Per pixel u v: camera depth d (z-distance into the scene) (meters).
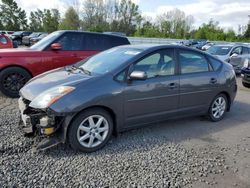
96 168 3.31
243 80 9.22
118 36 7.99
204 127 5.00
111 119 3.91
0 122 4.57
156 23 73.75
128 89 3.93
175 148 3.99
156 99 4.27
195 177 3.23
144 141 4.18
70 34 7.16
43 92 3.62
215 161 3.65
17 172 3.13
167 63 4.46
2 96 6.52
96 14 65.25
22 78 6.50
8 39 11.61
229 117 5.72
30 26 73.88
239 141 4.41
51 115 3.43
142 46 4.57
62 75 4.18
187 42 38.44
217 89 5.17
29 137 3.91
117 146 3.96
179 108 4.66
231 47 12.98
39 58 6.61
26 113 3.67
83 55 7.22
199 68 4.96
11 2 67.56
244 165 3.59
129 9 68.75
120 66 3.98
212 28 72.12
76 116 3.56
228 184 3.13
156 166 3.43
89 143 3.71
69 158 3.51
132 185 3.00
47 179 3.03
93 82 3.71
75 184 2.97
